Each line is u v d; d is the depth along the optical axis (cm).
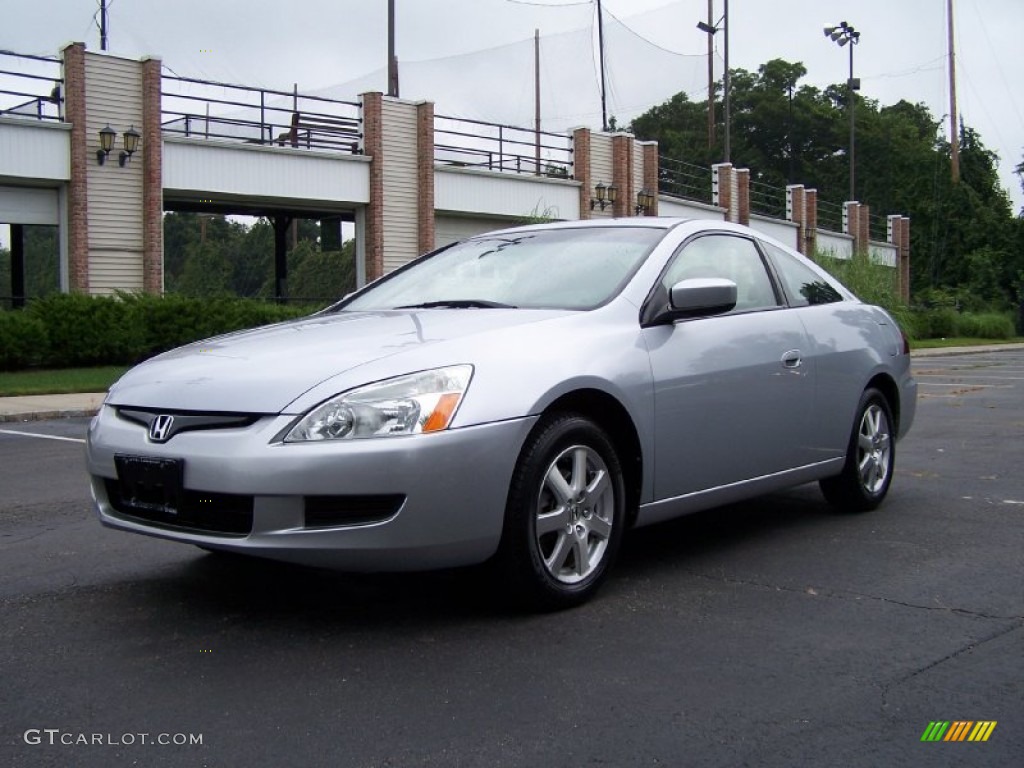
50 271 4700
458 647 371
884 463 620
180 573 474
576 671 349
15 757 285
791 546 528
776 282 552
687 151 7038
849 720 311
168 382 402
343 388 369
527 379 394
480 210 2938
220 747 291
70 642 379
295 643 376
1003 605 427
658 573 474
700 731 302
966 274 5484
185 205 2670
